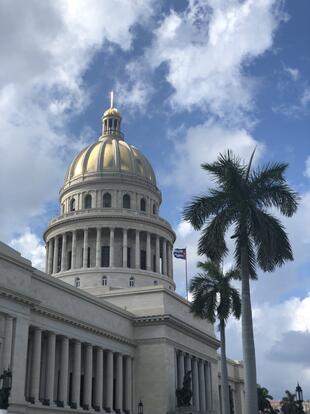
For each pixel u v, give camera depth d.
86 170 135.00
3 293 62.62
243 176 54.97
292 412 180.38
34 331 72.88
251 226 52.00
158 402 93.69
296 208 53.78
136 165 137.62
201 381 111.06
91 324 84.88
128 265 124.81
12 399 61.34
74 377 80.12
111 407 88.06
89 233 126.31
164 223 132.50
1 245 64.69
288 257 52.97
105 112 149.25
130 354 96.88
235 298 82.25
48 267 128.12
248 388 47.78
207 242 53.22
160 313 98.75
